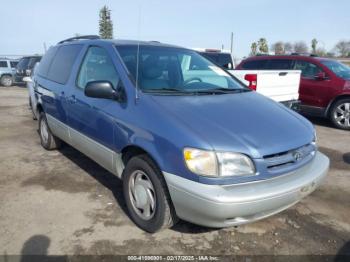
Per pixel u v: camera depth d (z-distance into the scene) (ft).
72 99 13.12
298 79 22.50
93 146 12.03
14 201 11.90
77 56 13.89
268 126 9.38
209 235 9.97
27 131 22.39
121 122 10.15
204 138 8.27
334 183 14.10
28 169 15.02
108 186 13.30
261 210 8.36
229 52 35.32
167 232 10.09
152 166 9.35
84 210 11.35
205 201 7.97
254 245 9.54
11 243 9.43
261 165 8.35
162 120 9.04
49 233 9.94
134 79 10.64
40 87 16.99
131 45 12.39
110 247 9.34
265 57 29.81
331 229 10.49
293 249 9.41
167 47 13.34
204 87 12.06
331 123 26.78
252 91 12.89
